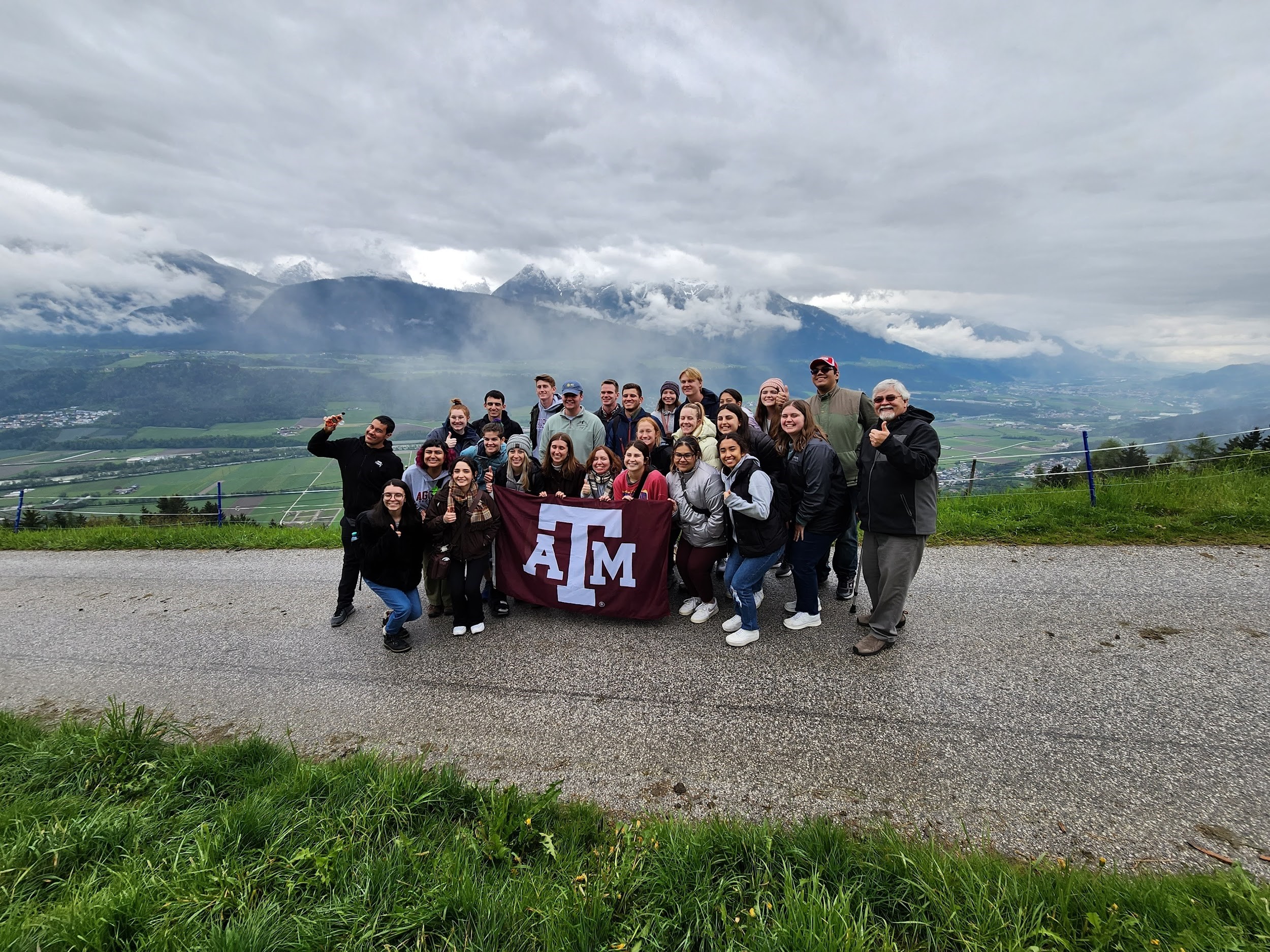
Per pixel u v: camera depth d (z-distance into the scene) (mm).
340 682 4855
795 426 4871
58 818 3088
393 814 3010
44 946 2289
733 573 5055
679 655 4957
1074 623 5078
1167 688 4082
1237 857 2709
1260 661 4332
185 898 2496
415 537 5230
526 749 3842
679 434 5633
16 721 4238
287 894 2539
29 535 11422
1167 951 2113
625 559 5613
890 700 4141
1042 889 2432
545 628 5645
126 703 4738
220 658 5453
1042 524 7641
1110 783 3240
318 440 5867
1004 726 3785
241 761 3648
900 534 4523
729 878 2572
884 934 2289
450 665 5020
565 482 6176
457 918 2439
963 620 5266
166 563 8914
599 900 2412
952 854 2736
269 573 8109
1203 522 7266
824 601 5867
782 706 4141
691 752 3717
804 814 3145
